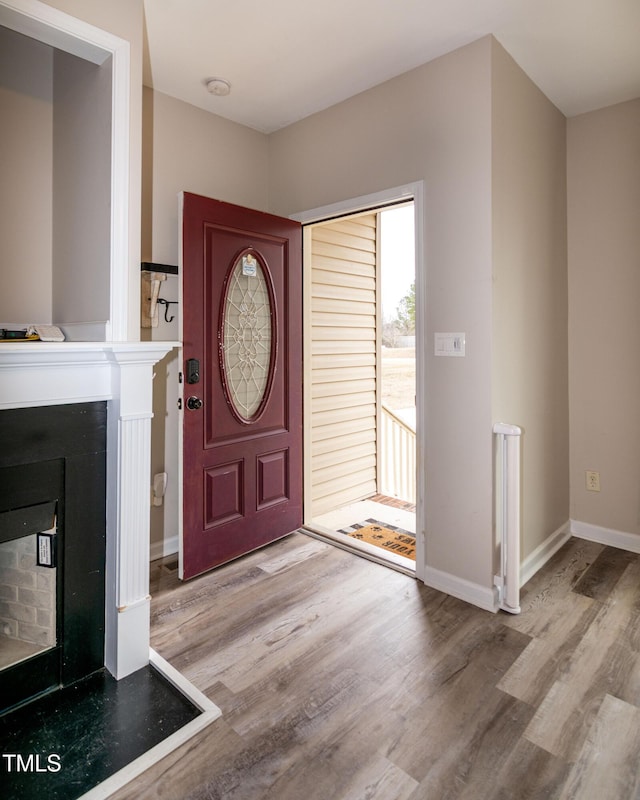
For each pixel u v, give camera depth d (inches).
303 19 81.7
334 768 55.9
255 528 112.7
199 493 101.0
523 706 65.2
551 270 111.2
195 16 80.6
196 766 56.3
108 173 68.9
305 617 86.7
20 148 79.0
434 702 66.0
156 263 104.9
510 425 88.3
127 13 69.7
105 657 73.5
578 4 77.5
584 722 62.4
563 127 116.6
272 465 116.3
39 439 65.1
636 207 111.0
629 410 114.7
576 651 76.7
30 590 67.8
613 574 103.1
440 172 91.7
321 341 139.4
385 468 169.2
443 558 95.9
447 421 93.7
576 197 118.7
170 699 66.8
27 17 60.4
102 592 72.9
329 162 111.6
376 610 89.0
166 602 91.7
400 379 192.4
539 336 106.2
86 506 70.4
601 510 120.0
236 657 75.6
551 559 110.8
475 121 86.7
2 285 78.0
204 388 101.4
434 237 93.3
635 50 90.4
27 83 79.4
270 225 112.7
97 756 57.2
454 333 91.5
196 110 111.6
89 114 73.2
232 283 106.7
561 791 53.0
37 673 67.1
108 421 71.6
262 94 106.0
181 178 109.6
